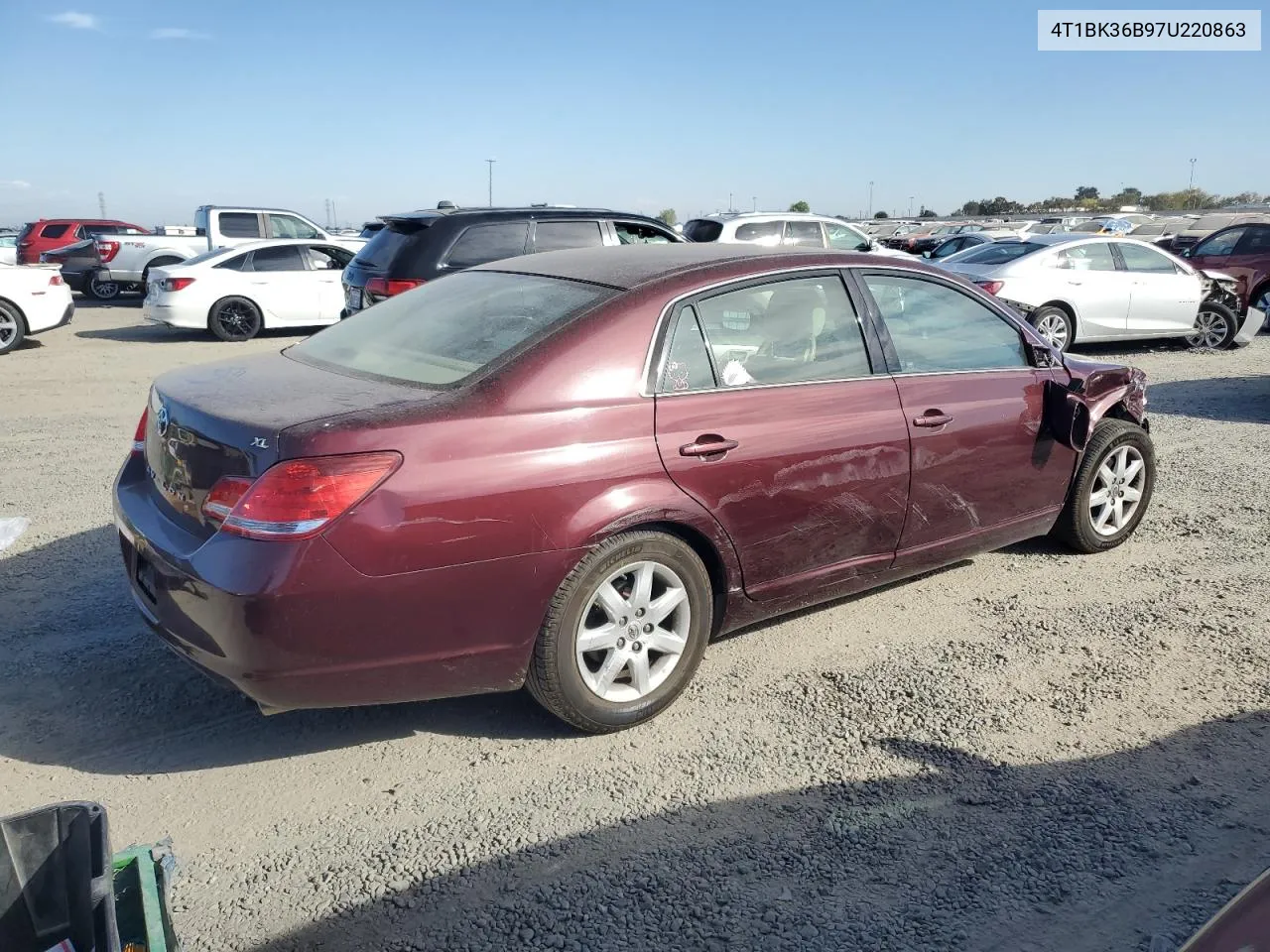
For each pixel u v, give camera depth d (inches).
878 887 109.5
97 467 276.1
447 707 148.3
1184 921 104.5
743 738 140.1
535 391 129.1
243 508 115.6
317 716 145.2
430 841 117.3
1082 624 177.5
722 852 115.4
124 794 125.6
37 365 478.3
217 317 584.1
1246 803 124.9
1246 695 152.3
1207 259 645.9
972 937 102.0
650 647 140.9
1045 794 126.5
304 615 115.3
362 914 105.3
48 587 187.5
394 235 375.2
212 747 136.7
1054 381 190.1
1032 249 498.6
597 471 130.4
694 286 145.9
